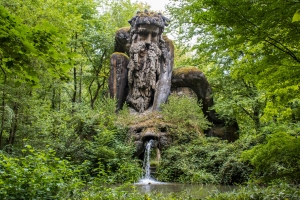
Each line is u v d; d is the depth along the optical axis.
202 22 5.08
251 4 4.48
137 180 11.17
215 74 16.91
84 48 20.30
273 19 4.47
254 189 6.08
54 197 5.09
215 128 16.98
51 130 13.16
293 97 6.43
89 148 11.93
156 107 15.63
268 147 5.85
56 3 15.59
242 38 4.95
